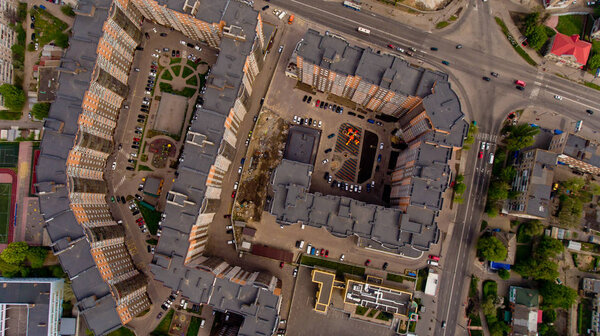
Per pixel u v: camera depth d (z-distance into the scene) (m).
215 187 121.56
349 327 130.50
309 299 130.12
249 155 132.88
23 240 130.50
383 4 137.12
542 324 128.25
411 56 136.38
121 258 125.44
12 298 119.62
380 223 111.81
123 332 128.88
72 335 125.81
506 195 127.25
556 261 131.62
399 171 126.56
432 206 110.12
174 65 135.00
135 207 131.62
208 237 131.25
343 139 134.12
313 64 112.25
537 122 135.62
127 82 133.88
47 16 134.12
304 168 112.62
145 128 133.62
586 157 122.75
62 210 111.06
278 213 111.88
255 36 113.06
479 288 130.88
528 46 136.12
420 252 129.62
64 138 111.50
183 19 118.56
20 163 132.12
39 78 129.62
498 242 124.62
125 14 121.62
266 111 134.25
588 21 136.12
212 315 129.62
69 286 127.44
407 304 124.12
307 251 130.00
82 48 112.81
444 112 108.88
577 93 135.75
